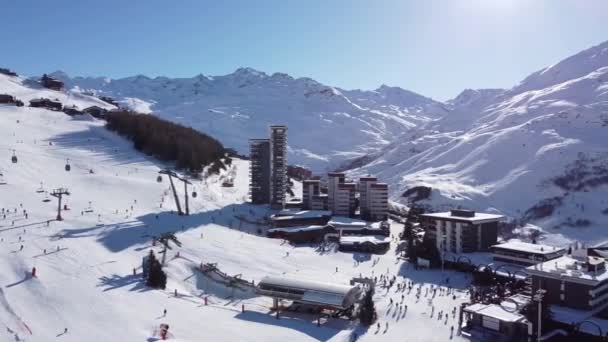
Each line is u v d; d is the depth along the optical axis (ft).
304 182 621.72
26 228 344.69
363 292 318.24
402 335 264.31
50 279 275.18
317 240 494.18
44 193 435.53
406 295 333.21
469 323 282.36
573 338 274.57
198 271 336.29
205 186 596.29
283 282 301.02
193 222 449.06
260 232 499.51
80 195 454.81
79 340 220.64
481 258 418.51
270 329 260.42
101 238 356.38
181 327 248.52
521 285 351.05
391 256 444.55
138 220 412.57
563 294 298.97
